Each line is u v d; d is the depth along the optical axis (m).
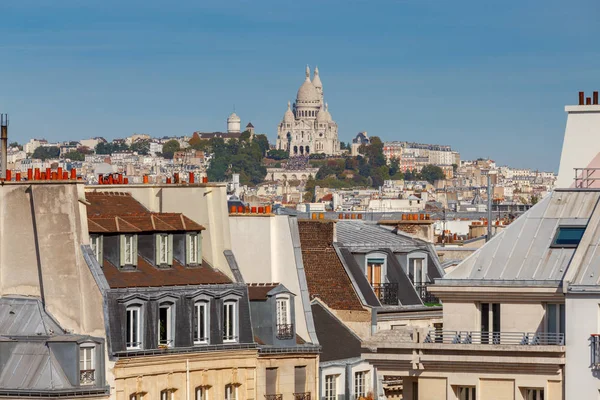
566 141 143.38
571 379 124.88
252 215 169.88
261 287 164.50
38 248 151.62
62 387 145.12
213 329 155.75
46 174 156.75
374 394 173.12
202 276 158.00
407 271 190.88
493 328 130.62
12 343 148.75
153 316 150.25
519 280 129.50
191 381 152.75
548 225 133.75
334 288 181.62
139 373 148.00
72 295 149.75
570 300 125.44
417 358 129.12
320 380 168.38
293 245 169.00
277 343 163.00
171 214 158.88
